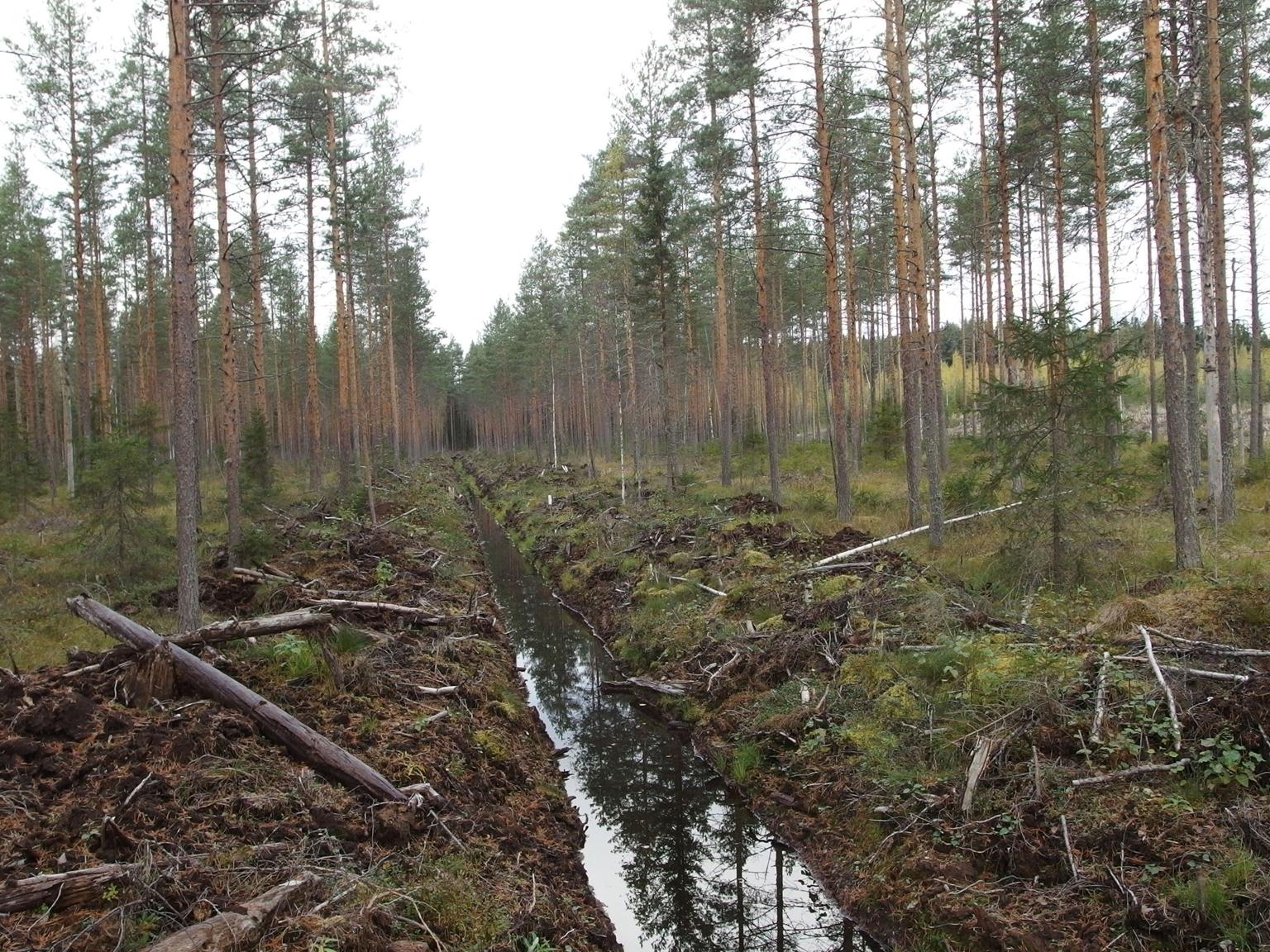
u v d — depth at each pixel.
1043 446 10.79
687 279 30.08
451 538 22.38
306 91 19.22
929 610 9.62
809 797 8.03
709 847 8.20
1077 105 20.94
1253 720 5.98
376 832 5.74
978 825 6.26
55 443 35.44
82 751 5.89
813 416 47.44
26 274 31.08
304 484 32.03
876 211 30.19
